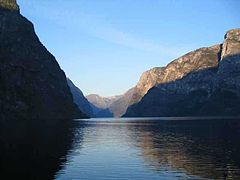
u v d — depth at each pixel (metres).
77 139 90.62
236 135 98.25
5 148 65.38
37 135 92.88
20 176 42.06
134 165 50.31
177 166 49.38
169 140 89.25
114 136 104.06
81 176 42.59
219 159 54.97
